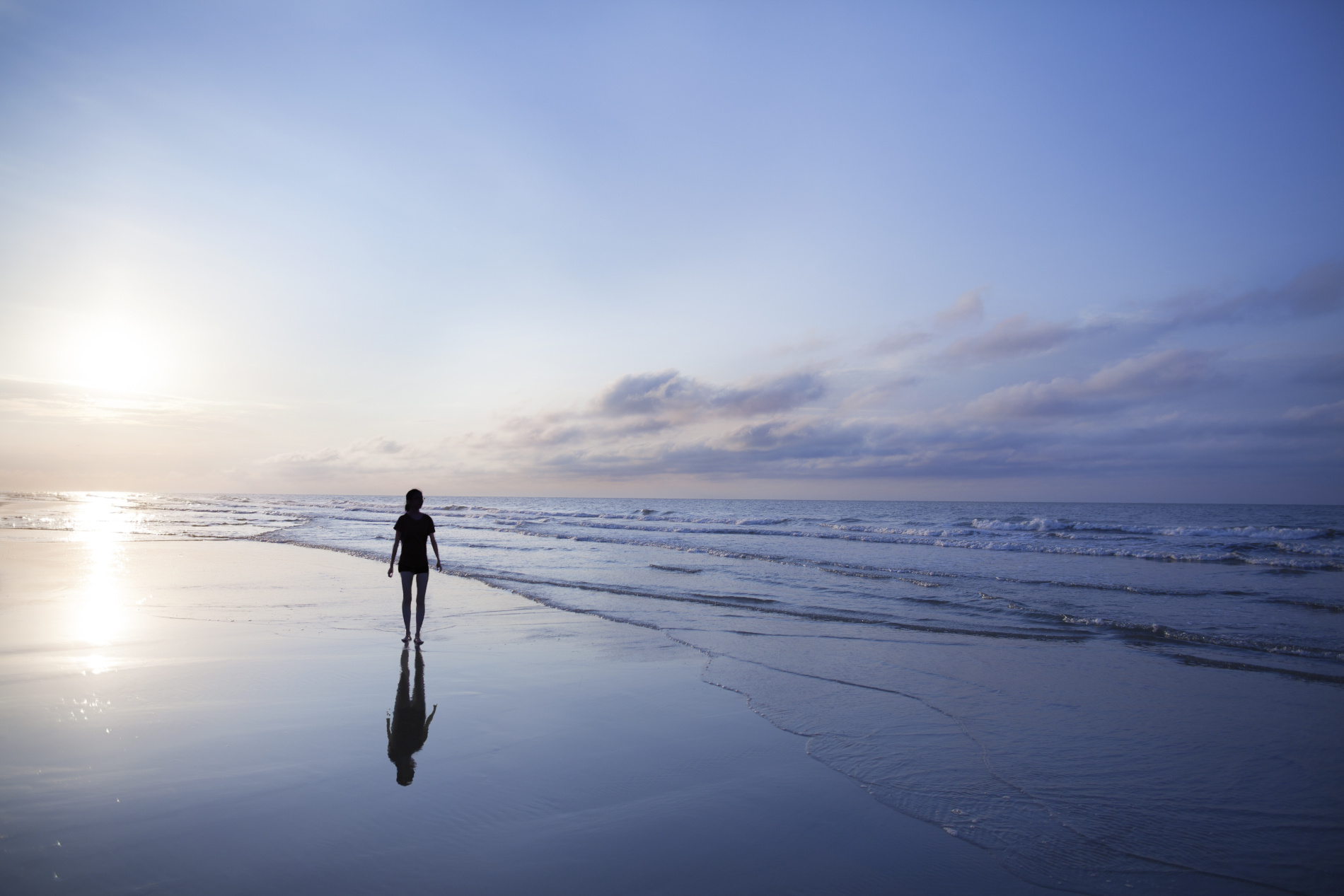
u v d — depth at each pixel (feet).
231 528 100.01
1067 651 24.85
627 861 10.03
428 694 18.84
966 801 12.51
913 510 268.41
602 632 28.19
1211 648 25.05
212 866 9.38
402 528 26.32
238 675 20.22
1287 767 14.19
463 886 9.14
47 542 69.67
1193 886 9.70
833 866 10.06
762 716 17.37
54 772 12.69
